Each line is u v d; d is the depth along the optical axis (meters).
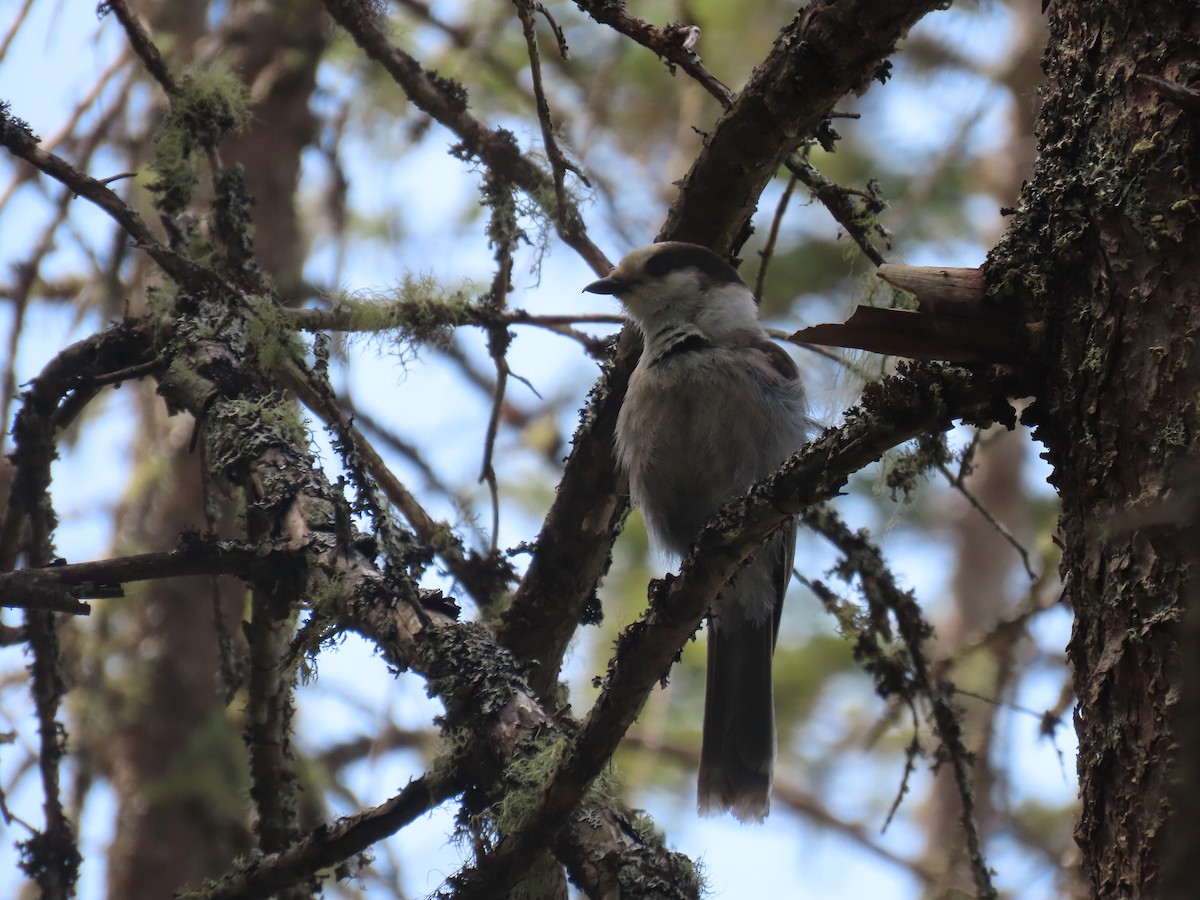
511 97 10.27
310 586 5.60
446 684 5.37
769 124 5.32
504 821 5.00
